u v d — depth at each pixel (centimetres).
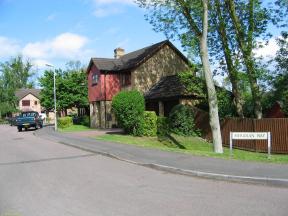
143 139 2603
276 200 923
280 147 2177
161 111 3534
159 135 2730
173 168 1361
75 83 5266
